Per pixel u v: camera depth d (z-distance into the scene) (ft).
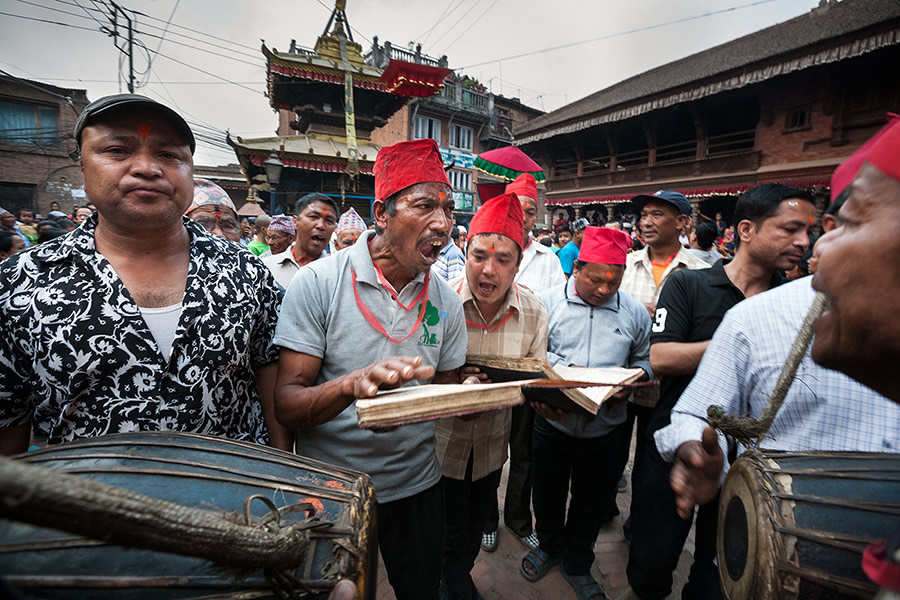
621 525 9.87
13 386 3.88
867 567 1.90
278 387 4.63
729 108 55.21
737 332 4.83
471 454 6.79
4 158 63.21
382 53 89.20
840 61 39.40
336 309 4.84
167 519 1.59
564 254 17.39
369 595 2.86
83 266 3.83
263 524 2.33
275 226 14.38
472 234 6.66
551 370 5.23
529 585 8.04
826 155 43.29
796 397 4.32
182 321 4.05
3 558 2.08
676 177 57.00
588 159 76.38
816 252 2.07
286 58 55.83
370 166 55.06
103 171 3.66
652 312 10.00
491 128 93.15
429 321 5.30
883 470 3.15
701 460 3.77
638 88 65.26
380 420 2.84
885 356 1.90
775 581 2.72
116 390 3.83
